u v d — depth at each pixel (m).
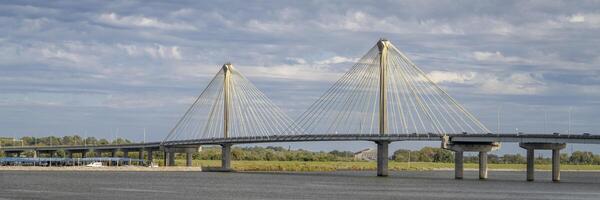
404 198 138.00
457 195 147.12
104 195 135.38
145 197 132.62
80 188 154.38
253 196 138.50
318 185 179.88
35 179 192.00
